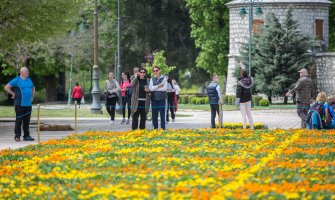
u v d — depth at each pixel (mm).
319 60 81188
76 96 70750
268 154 21875
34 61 91312
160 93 35094
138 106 35219
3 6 45344
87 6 91125
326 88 80812
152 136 29031
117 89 44500
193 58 106125
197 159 20984
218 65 93938
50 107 73188
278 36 75500
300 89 35312
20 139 34875
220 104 38656
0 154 24625
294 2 82875
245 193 15203
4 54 71312
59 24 47812
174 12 106625
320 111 32625
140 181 17438
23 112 34062
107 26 95250
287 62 75000
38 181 18719
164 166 19953
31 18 46500
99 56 95000
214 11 93000
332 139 27016
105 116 54344
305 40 75625
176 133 30203
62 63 90125
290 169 18609
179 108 70188
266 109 65875
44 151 24938
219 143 25922
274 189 15391
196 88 135625
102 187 16750
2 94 98125
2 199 16922
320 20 84250
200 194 15148
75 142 27469
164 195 15438
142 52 104312
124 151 23656
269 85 75000
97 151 24016
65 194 16469
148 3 106750
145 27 103875
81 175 18797
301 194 15227
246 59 77625
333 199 14688
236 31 85500
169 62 105312
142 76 35219
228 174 17828
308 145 24953
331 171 18234
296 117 54531
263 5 83125
